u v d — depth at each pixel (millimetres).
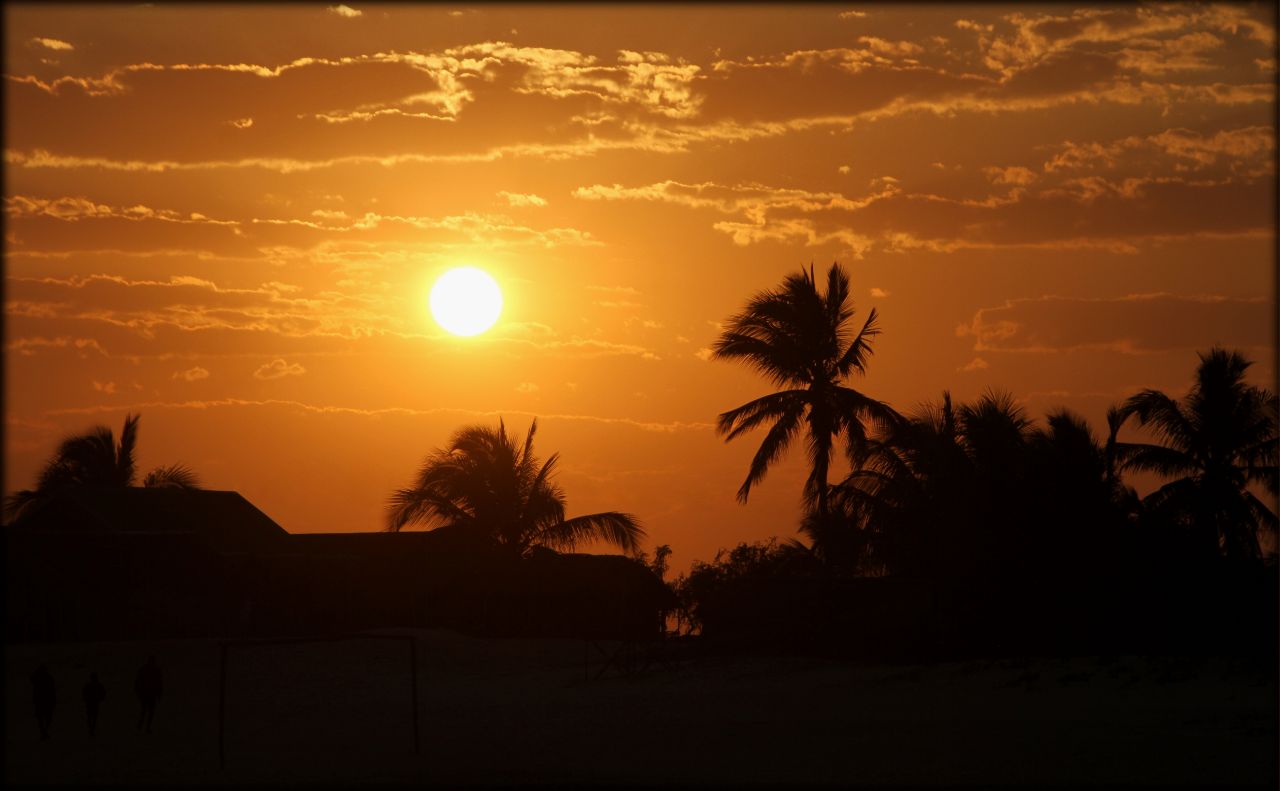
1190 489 55875
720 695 44969
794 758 32000
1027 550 47312
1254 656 42125
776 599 54375
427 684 54406
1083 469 48281
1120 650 46281
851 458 57281
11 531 60094
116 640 59750
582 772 31297
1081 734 33406
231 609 64875
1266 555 50562
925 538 49812
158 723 43750
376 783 30797
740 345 59219
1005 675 42562
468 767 32750
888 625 49906
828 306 59750
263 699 49969
